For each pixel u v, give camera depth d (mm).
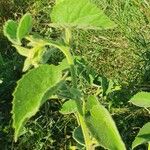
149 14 4121
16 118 1111
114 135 1303
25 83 1144
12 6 4465
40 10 4422
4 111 3545
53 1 4469
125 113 3234
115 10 4184
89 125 1322
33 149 3193
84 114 1409
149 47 3764
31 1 4496
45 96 1133
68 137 3281
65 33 1332
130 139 3123
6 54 4027
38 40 1272
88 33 4035
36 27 4285
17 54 3928
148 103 1734
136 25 4051
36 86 1153
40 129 3244
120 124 3186
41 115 3322
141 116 3230
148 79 3543
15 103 1118
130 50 3842
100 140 1292
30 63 1302
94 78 2734
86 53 3924
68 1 1164
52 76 1181
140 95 1741
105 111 1323
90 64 3758
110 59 3854
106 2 4246
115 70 3748
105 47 3938
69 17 1177
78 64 2691
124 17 4102
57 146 3266
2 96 3615
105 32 4035
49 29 4137
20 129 1138
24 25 1171
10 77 3676
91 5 1162
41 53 1312
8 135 3289
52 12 1182
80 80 3434
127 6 4152
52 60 3814
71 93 1389
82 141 1740
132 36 3936
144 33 3984
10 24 1256
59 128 3311
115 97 3125
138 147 2951
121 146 1288
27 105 1125
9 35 1230
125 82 3527
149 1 4180
